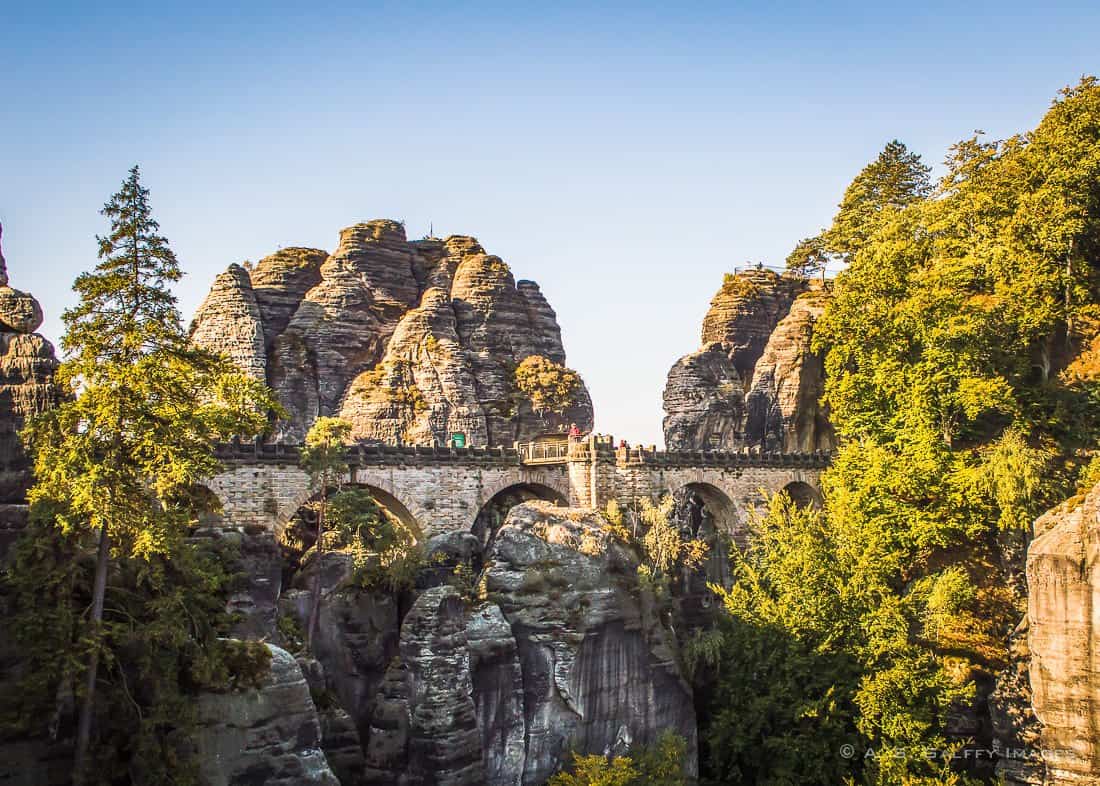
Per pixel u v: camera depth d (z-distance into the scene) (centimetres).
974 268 6912
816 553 5794
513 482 6925
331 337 9575
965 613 5862
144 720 3422
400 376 9312
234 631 4709
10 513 3706
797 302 10219
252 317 9194
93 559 3716
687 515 8194
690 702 5650
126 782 3491
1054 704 4262
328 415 9331
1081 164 6794
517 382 10088
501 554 5353
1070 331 6869
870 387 6994
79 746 3366
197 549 4209
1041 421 6294
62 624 3291
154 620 3594
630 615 5409
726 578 7644
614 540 5625
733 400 10062
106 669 3669
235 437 5647
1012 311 6469
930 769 5125
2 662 3472
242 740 3709
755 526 6831
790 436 9362
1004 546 5934
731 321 10575
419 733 4488
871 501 6181
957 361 6319
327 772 3878
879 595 5697
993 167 7719
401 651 4662
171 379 3706
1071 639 4225
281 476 5797
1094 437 6138
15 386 3897
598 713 5162
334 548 6141
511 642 4984
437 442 8762
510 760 4809
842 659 5462
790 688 5491
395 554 5459
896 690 5184
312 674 4909
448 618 4669
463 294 10525
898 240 7462
